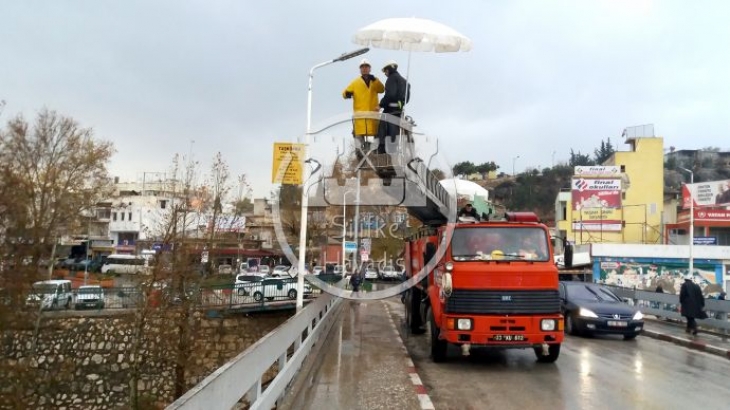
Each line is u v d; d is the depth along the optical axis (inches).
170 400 941.2
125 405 938.7
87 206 1615.4
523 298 397.7
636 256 1396.4
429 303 486.6
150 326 959.6
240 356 196.7
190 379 978.7
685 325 753.0
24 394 938.7
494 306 396.5
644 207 1827.0
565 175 3629.4
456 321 395.2
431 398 319.0
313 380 359.3
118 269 2253.9
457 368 420.2
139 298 987.3
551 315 398.9
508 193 3432.6
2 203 1153.4
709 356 513.3
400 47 447.8
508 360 458.0
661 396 333.1
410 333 628.1
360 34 434.6
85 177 1593.3
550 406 302.8
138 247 1407.5
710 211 1649.9
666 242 1731.1
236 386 182.1
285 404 284.7
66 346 1005.2
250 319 1135.0
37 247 1158.3
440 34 434.9
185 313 949.8
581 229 1726.1
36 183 1414.9
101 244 2684.5
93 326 1011.9
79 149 1610.5
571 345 565.9
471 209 486.3
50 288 1068.5
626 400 320.5
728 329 636.1
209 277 1067.3
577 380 377.4
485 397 323.6
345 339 562.6
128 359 992.2
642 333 685.3
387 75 435.2
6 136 1419.8
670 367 444.1
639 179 1856.5
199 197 1245.1
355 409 287.6
